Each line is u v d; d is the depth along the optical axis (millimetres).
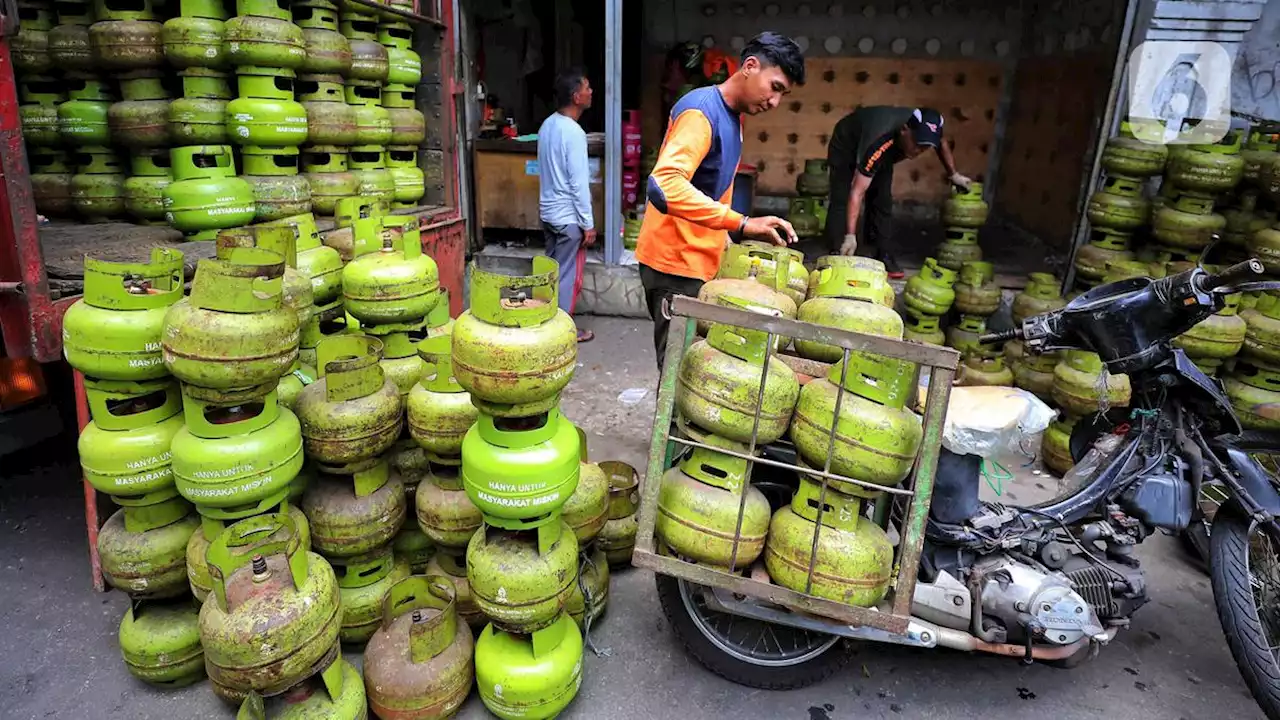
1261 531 2145
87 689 2143
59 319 2145
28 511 3025
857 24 7285
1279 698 2004
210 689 2158
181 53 2986
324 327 2812
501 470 1782
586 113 7242
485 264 2455
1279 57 4730
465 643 2074
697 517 1914
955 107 7426
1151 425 2205
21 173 1996
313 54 3453
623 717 2109
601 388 4359
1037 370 4148
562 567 1929
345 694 1907
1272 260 3367
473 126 5793
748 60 2525
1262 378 3395
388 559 2324
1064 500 2248
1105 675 2346
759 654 2201
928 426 1767
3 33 1903
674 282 2828
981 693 2254
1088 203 4547
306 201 3355
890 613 1874
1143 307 2066
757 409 1773
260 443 1875
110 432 1973
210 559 1791
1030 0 6930
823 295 2199
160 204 3072
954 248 5129
